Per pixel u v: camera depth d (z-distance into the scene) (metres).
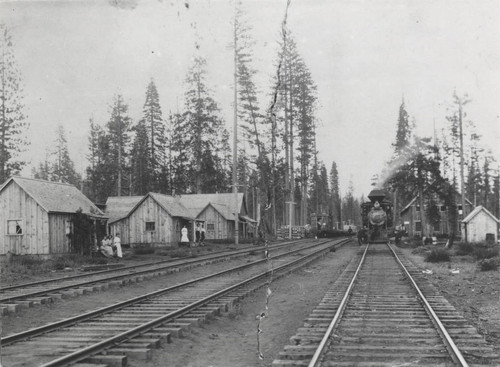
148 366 8.05
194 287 16.53
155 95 72.50
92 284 16.88
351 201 160.50
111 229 43.72
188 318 11.11
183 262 25.75
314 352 8.16
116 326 10.33
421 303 12.73
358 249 37.72
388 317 10.96
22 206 30.94
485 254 26.66
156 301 13.50
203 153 61.97
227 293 14.99
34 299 13.48
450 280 18.41
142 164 72.81
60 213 31.55
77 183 85.50
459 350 8.13
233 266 24.80
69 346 8.70
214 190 68.38
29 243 30.69
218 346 9.73
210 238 54.84
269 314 13.01
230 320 12.15
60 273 21.89
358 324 10.24
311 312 12.56
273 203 57.03
